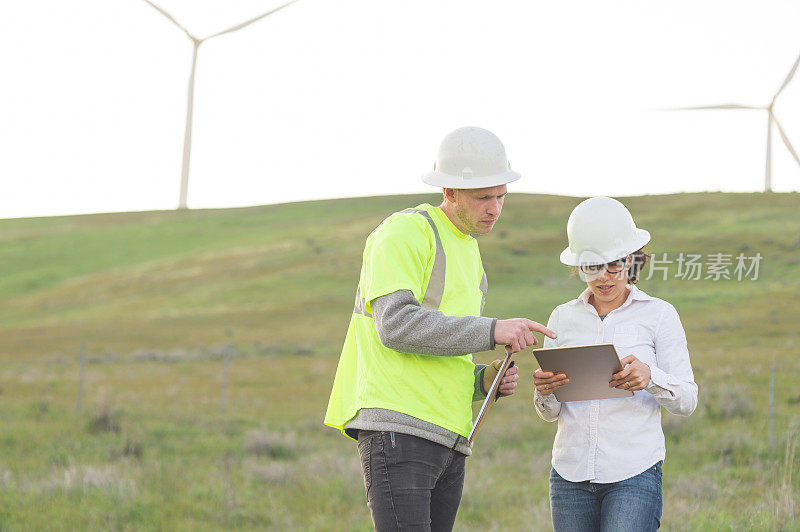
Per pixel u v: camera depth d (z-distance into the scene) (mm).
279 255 89688
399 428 3303
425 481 3314
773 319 43094
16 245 105625
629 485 3514
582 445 3605
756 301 47969
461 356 3467
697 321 44375
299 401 25125
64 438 15664
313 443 15297
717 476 9984
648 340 3646
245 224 113938
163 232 110500
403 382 3348
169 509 9000
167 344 53969
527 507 8703
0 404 21641
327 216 117750
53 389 27891
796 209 76062
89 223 122812
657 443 3590
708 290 52500
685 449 12445
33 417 19047
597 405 3588
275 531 8312
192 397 25938
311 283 76250
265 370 36094
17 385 29172
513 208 100812
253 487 10438
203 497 9711
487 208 3471
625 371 3389
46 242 106625
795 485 8406
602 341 3676
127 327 63906
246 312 67375
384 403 3340
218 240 103438
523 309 57219
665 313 3666
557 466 3688
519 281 69312
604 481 3543
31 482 10102
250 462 12375
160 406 22766
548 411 3684
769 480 9258
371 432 3379
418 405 3340
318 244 93438
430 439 3326
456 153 3455
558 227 91000
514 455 12844
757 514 6910
